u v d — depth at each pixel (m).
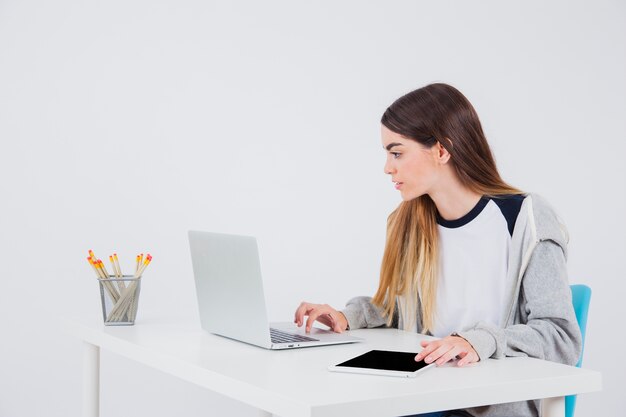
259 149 3.33
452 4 3.66
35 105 3.03
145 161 3.16
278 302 3.36
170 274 3.21
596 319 3.87
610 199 3.92
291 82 3.38
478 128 1.96
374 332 2.02
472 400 1.35
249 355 1.63
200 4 3.23
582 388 1.49
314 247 3.44
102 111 3.11
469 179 1.94
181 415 3.22
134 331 1.94
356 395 1.26
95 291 3.13
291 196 3.39
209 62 3.25
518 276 1.85
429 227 2.03
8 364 3.01
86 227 3.10
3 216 2.99
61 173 3.06
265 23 3.34
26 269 3.03
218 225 3.28
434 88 1.95
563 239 1.83
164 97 3.19
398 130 1.92
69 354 3.10
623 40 3.95
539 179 3.78
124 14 3.13
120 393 3.12
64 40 3.06
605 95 3.93
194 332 1.92
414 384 1.36
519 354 1.65
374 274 3.57
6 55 2.99
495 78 3.72
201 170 3.24
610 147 3.93
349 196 3.50
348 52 3.48
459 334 1.59
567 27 3.86
